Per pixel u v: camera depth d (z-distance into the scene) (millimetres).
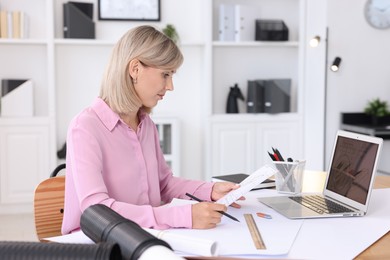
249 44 4543
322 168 4582
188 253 1232
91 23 4324
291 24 4824
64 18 4320
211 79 4512
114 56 1668
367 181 1688
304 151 4754
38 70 4414
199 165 4801
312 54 4629
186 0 4637
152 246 924
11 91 4258
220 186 1867
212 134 4555
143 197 1757
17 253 869
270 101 4598
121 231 1012
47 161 4316
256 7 4586
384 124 4441
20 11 4312
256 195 1956
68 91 4496
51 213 1807
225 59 4734
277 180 1987
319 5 4566
